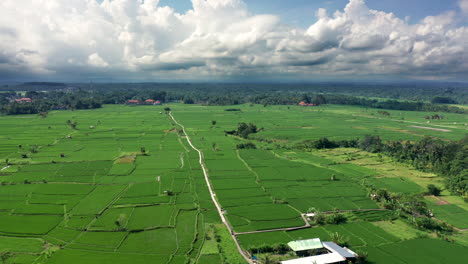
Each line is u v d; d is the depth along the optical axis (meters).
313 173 133.12
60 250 71.19
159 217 88.75
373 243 79.12
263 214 93.00
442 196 112.94
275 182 121.19
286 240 78.88
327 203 102.75
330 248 72.75
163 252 71.56
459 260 72.06
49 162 140.12
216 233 81.12
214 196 106.44
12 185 111.12
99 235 78.50
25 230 80.00
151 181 118.06
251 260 69.69
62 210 91.69
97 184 114.12
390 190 116.44
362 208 99.94
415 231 86.69
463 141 167.00
